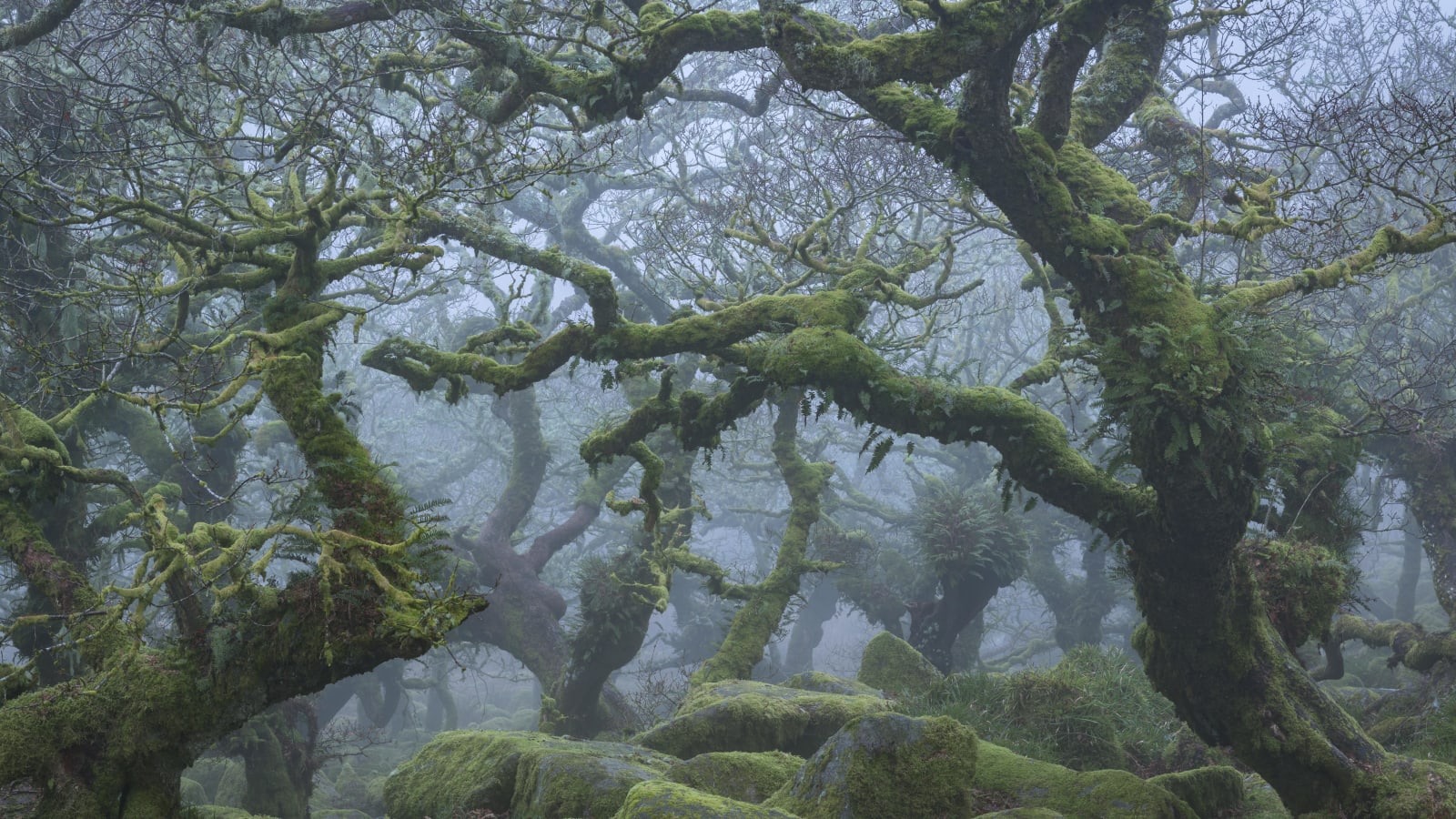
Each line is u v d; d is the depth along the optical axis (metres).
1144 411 7.95
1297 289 8.42
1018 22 7.62
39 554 7.50
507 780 9.56
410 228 8.62
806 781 7.26
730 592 16.95
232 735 15.17
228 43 11.46
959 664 25.14
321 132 10.00
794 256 11.02
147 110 11.60
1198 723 9.06
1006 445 8.99
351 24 9.20
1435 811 7.85
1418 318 21.77
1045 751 11.06
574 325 10.18
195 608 6.83
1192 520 8.14
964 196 10.01
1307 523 11.66
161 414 6.61
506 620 21.02
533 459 22.59
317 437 6.62
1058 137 8.66
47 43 10.20
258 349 7.19
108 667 6.59
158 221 8.17
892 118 8.72
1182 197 10.62
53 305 11.23
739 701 11.73
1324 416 12.29
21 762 6.18
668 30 8.95
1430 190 16.00
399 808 10.72
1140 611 9.16
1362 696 16.89
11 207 8.31
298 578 6.36
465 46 10.78
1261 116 10.31
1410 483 17.12
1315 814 8.55
